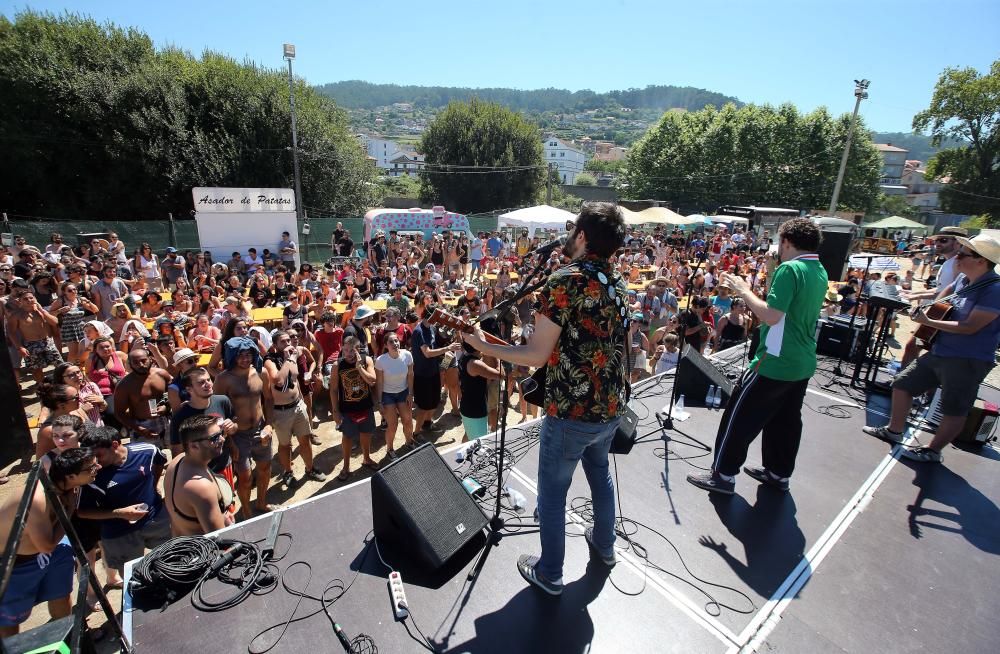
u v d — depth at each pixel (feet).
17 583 8.99
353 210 86.22
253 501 16.37
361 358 18.81
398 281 39.99
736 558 7.62
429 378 19.85
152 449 11.64
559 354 5.88
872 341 18.52
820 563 7.57
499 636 6.21
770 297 8.13
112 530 11.07
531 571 7.00
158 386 16.21
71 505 9.99
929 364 10.65
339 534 7.97
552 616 6.50
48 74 66.54
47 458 10.30
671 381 15.69
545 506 6.51
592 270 5.67
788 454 9.19
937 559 7.74
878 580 7.26
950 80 120.78
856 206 130.21
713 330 27.81
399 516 7.17
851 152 125.49
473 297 28.14
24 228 48.93
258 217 51.47
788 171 130.41
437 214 65.05
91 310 24.35
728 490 9.22
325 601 6.71
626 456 10.55
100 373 18.35
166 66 71.56
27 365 23.31
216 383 14.35
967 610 6.77
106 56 71.67
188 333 24.45
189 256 44.86
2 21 69.56
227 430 12.32
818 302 8.21
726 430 9.07
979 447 11.57
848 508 8.95
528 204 128.77
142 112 67.77
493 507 8.72
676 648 6.10
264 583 6.97
